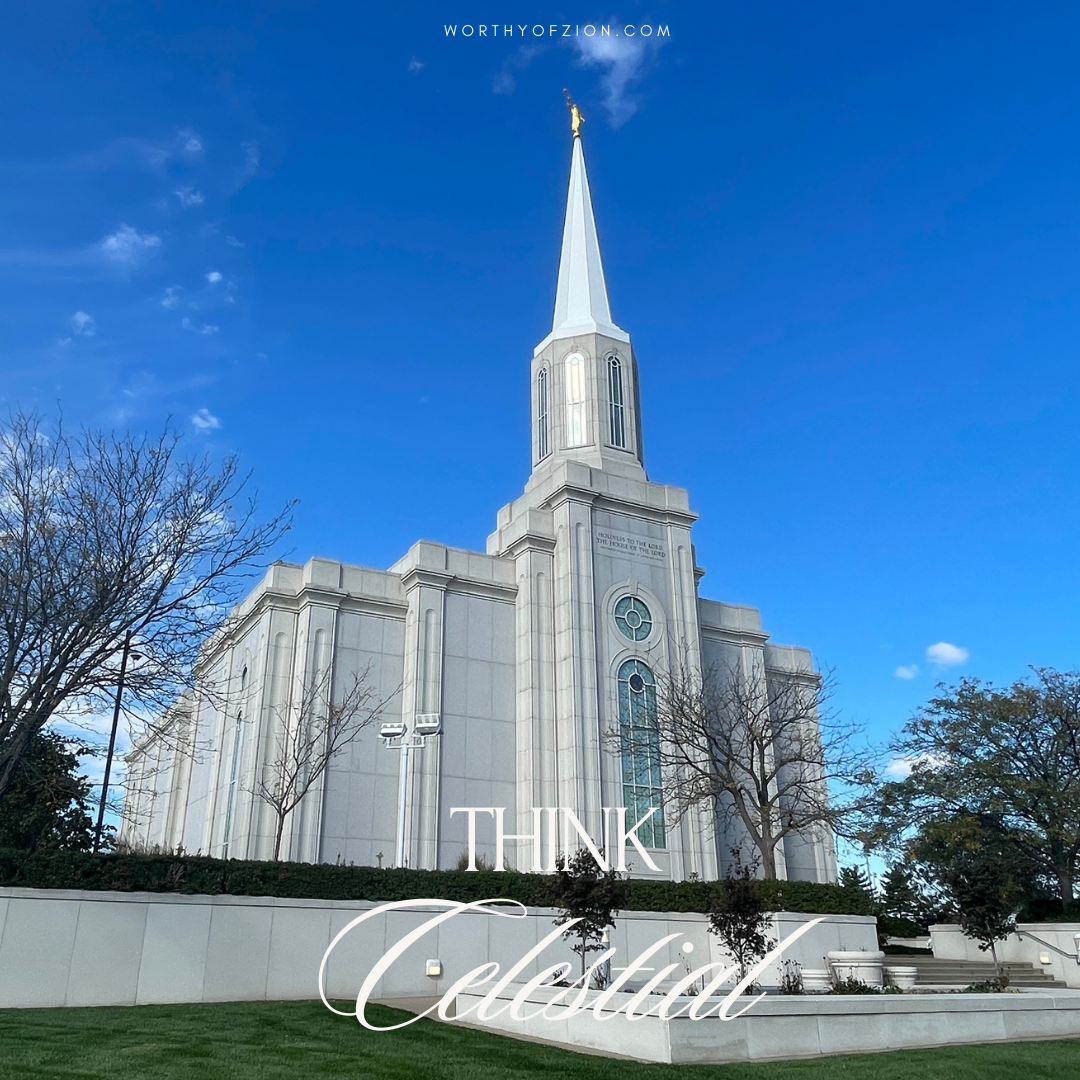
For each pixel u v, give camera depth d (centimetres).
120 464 2231
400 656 3722
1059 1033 1739
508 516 4328
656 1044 1373
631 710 3797
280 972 1983
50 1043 1291
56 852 1869
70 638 2086
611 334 4659
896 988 2095
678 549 4191
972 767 3462
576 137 5250
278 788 3130
